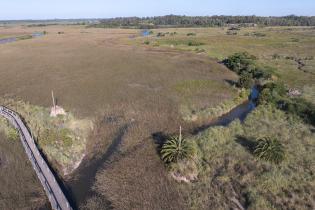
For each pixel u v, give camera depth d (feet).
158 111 192.75
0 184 122.11
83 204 108.88
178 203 107.45
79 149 147.23
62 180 123.75
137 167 127.65
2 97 231.71
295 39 546.67
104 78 283.18
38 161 132.67
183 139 134.21
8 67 341.21
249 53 412.57
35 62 367.66
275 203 105.19
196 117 183.62
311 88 242.17
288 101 196.75
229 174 121.60
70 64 352.90
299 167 125.08
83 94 232.94
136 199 109.70
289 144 145.07
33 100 220.43
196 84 257.55
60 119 176.14
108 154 142.61
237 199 108.47
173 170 122.93
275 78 269.44
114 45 507.71
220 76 289.53
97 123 176.76
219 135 152.25
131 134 158.30
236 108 208.44
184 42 523.70
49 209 108.27
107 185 117.70
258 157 130.00
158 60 368.48
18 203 111.14
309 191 110.32
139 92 235.40
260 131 158.81
